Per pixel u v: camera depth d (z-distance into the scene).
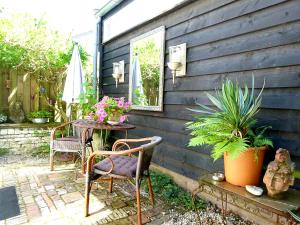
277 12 1.98
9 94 4.88
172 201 2.64
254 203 1.57
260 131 2.09
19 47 4.80
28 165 3.81
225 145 1.74
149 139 2.53
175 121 3.18
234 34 2.35
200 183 1.99
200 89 2.76
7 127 4.57
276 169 1.60
